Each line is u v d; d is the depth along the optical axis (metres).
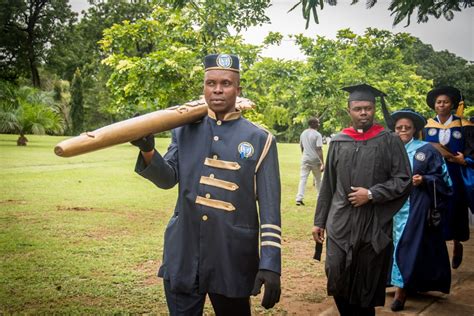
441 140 6.08
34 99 28.89
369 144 3.70
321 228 3.87
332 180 3.85
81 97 44.50
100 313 4.15
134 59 9.14
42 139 33.84
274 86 10.45
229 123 2.76
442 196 4.67
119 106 9.52
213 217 2.65
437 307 4.57
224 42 9.51
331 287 3.64
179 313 2.71
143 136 2.48
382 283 3.64
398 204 3.64
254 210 2.73
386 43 12.48
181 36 9.76
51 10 43.97
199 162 2.73
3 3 42.12
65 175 14.00
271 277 2.51
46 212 8.55
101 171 15.34
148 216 8.46
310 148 10.03
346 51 12.10
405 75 12.86
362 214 3.62
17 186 11.62
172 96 9.38
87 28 34.91
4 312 4.13
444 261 4.67
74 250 6.11
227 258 2.63
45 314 4.11
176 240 2.71
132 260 5.73
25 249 6.12
